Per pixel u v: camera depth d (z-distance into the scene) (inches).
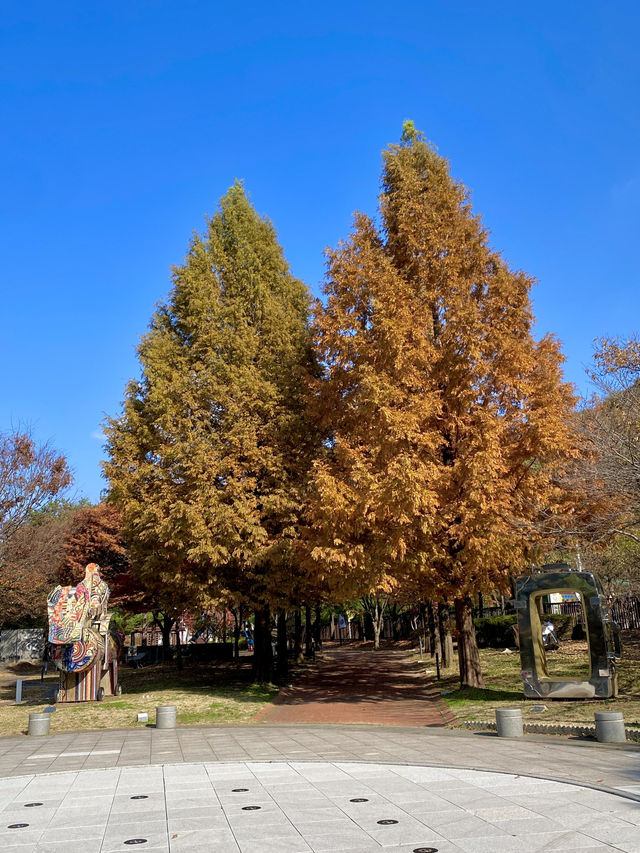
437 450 748.0
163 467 845.8
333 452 818.2
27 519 1387.8
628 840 248.1
